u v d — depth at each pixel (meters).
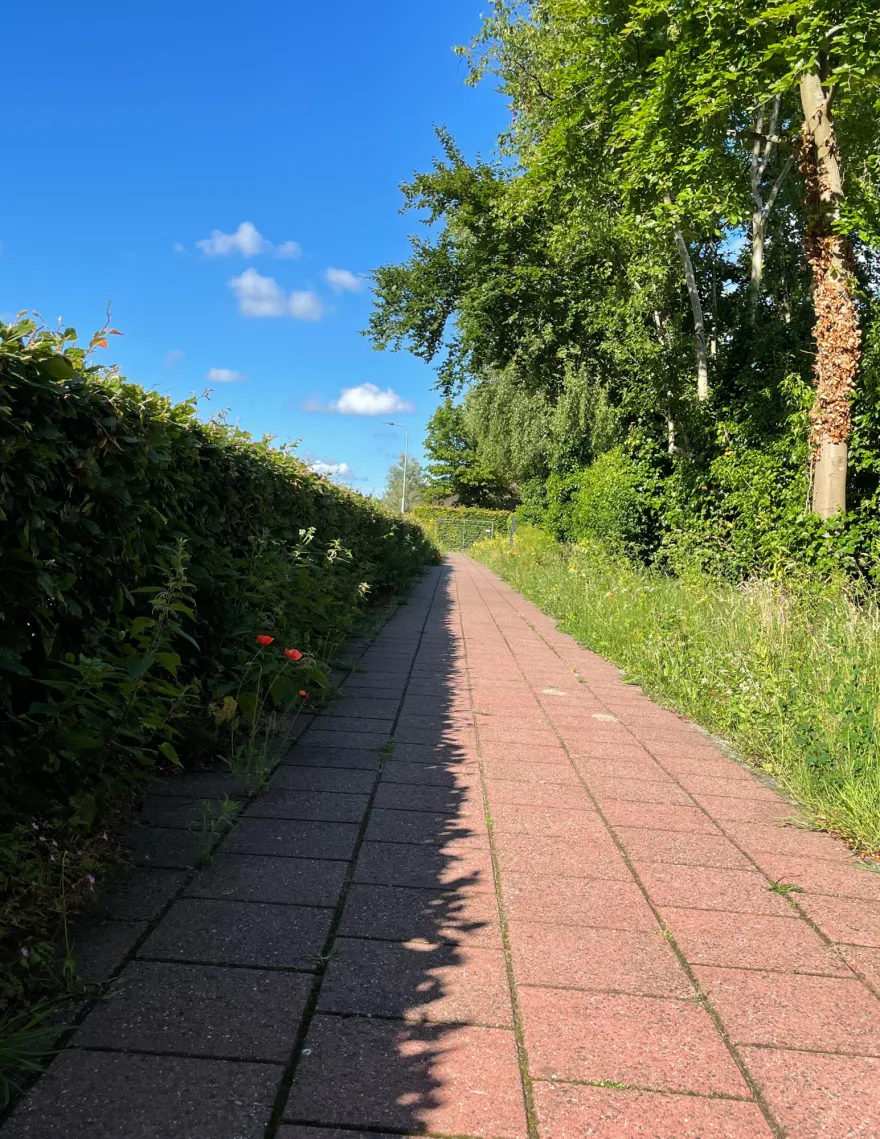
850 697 4.42
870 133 11.86
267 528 5.79
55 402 2.64
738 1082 1.94
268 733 4.50
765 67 9.99
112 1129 1.66
